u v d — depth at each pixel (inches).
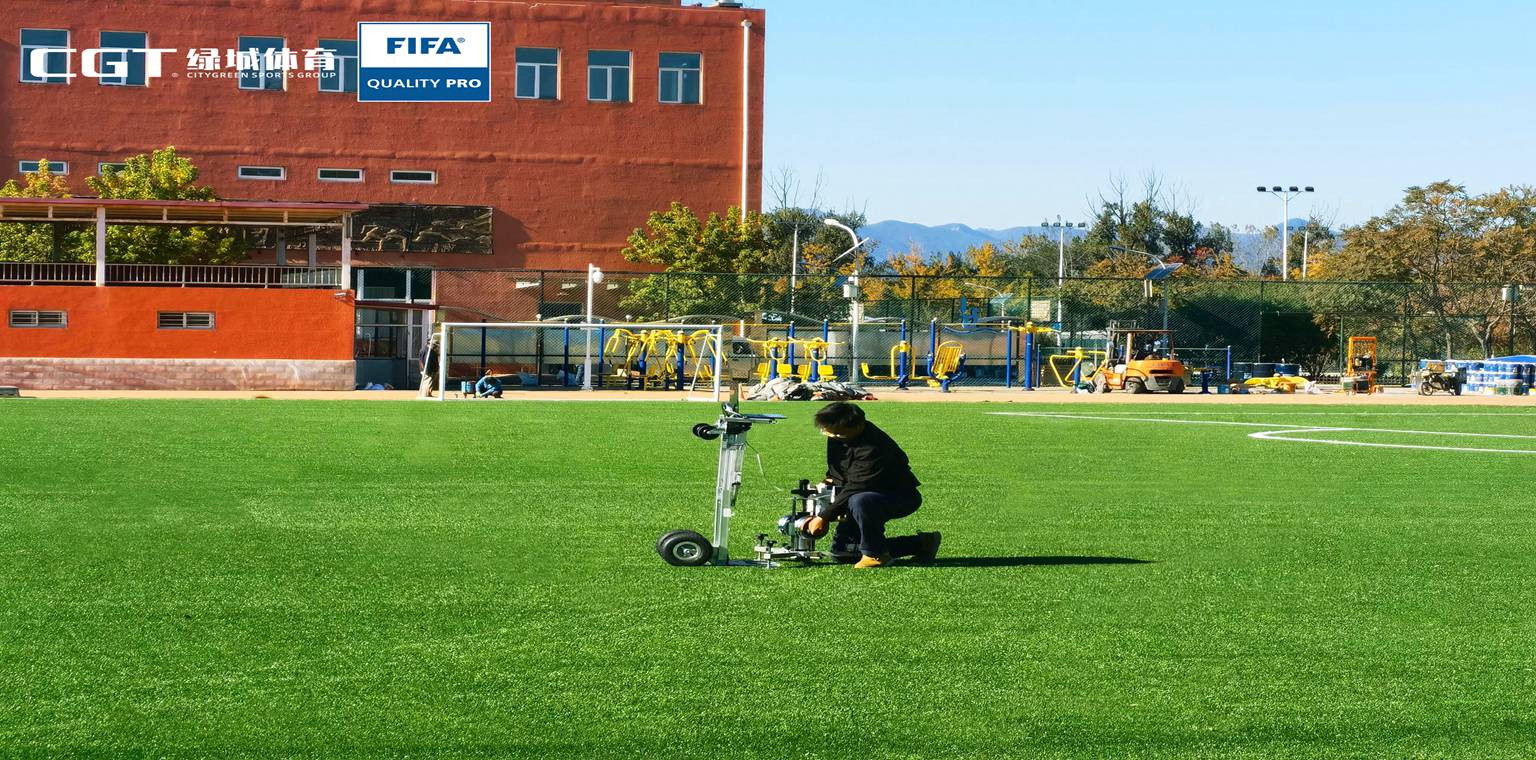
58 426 849.5
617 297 2197.3
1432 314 2095.2
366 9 2153.1
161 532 439.5
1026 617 322.7
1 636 296.7
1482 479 633.6
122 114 2105.1
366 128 2156.7
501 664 277.4
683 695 257.3
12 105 2078.0
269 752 225.3
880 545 381.7
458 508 502.3
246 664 275.6
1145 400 1419.8
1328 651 293.3
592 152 2204.7
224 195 2126.0
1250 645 298.0
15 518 466.9
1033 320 1867.6
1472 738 236.5
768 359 1676.9
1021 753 228.2
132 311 1441.9
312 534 438.3
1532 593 356.5
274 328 1469.0
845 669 275.7
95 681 263.0
